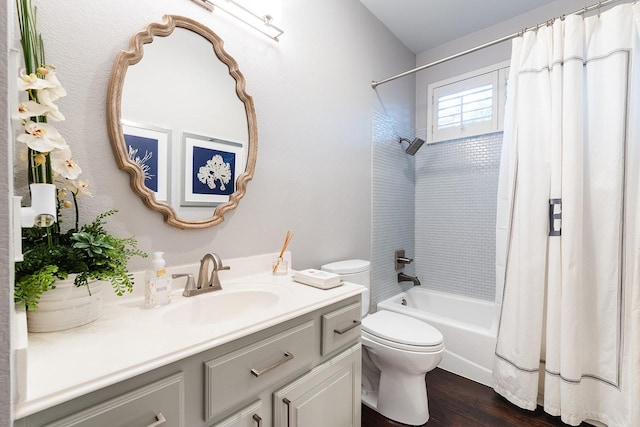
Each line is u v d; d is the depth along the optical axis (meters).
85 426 0.54
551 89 1.58
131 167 1.00
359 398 1.22
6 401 0.31
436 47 2.68
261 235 1.45
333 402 1.09
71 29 0.90
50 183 0.77
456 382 1.89
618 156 1.41
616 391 1.41
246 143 1.37
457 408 1.63
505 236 1.75
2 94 0.31
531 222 1.60
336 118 1.89
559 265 1.52
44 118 0.78
